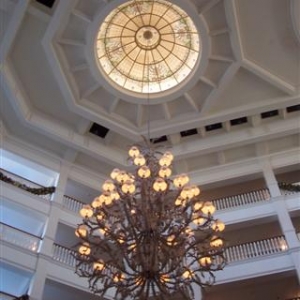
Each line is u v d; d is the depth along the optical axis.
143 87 12.90
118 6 10.66
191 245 7.09
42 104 13.38
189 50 12.23
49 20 10.77
